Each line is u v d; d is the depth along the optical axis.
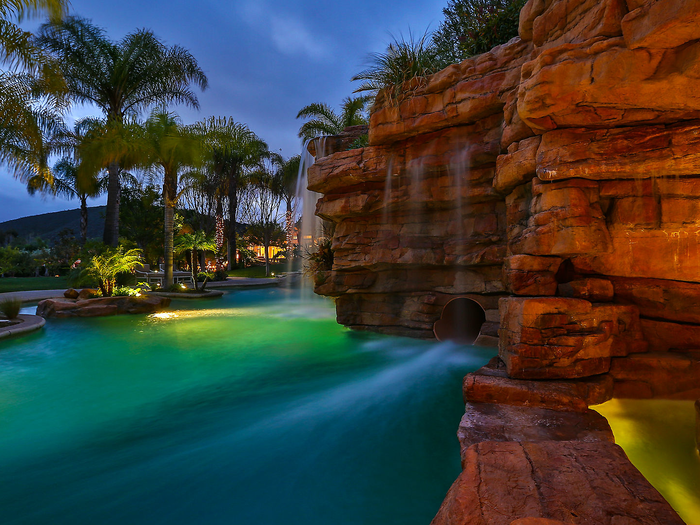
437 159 7.05
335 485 3.07
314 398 5.12
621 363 4.12
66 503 2.91
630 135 4.09
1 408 4.98
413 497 2.90
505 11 8.38
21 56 12.63
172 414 4.75
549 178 4.41
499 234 6.87
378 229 8.38
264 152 34.78
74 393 5.57
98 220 86.81
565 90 3.91
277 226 38.66
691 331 4.19
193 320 12.26
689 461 3.21
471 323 8.42
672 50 3.31
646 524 1.78
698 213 3.87
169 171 19.41
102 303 13.38
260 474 3.27
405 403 4.80
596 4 4.02
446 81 6.68
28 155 14.81
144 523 2.67
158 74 21.20
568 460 2.39
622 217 4.28
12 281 23.45
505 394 3.73
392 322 8.81
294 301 18.27
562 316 4.01
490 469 2.30
